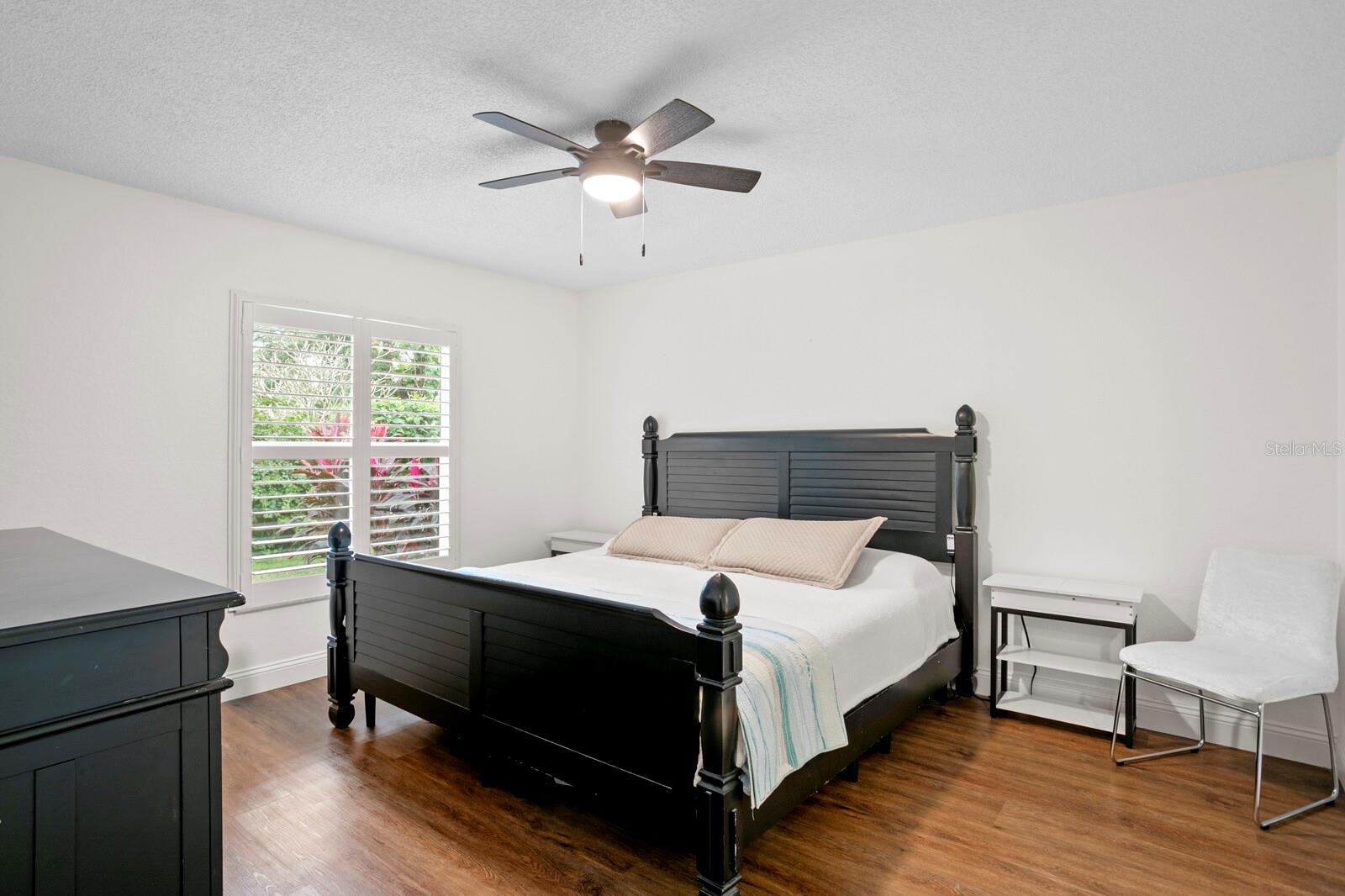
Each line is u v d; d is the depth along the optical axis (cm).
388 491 400
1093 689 332
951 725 317
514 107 237
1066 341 336
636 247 405
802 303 414
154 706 110
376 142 265
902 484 370
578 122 247
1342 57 206
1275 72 215
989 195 322
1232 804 246
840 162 284
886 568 328
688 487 450
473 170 292
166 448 320
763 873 204
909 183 307
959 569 351
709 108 238
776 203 331
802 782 214
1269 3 181
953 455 354
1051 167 290
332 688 311
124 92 228
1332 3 181
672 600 288
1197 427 306
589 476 512
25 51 204
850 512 386
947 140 263
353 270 387
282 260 358
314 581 372
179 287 324
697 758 186
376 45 201
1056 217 338
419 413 417
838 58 207
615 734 207
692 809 187
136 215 312
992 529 356
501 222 358
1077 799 249
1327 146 270
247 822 230
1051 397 340
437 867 206
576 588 312
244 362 343
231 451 340
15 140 264
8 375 279
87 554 166
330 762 275
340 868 205
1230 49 202
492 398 459
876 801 247
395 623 285
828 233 379
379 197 322
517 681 237
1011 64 211
